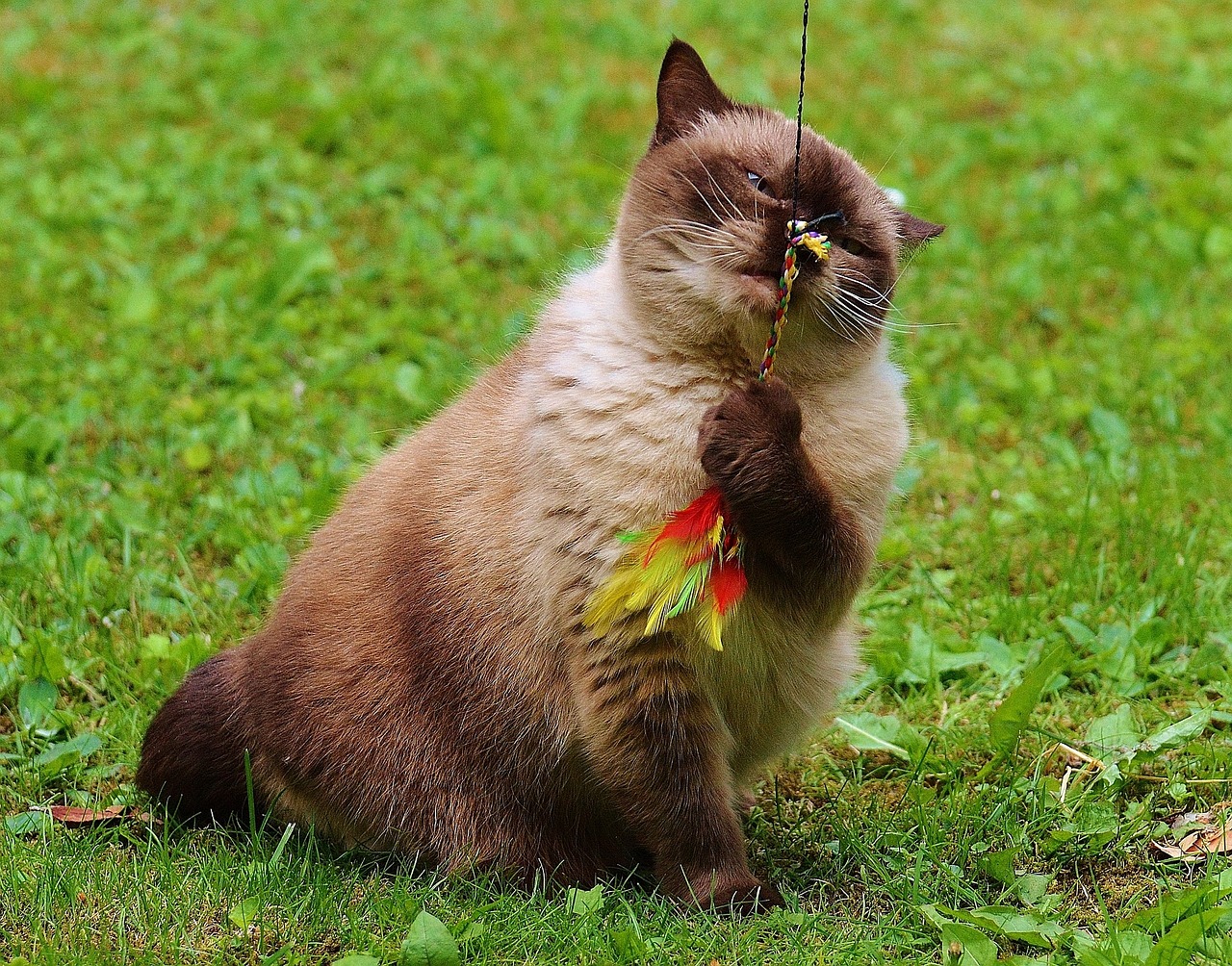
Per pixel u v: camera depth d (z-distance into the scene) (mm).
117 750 6391
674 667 5117
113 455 8703
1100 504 8172
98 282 10648
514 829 5535
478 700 5406
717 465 4844
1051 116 13539
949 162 12891
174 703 5863
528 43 15133
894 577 7809
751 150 5395
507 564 5297
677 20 15875
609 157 12844
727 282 5082
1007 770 6039
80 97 13672
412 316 10250
